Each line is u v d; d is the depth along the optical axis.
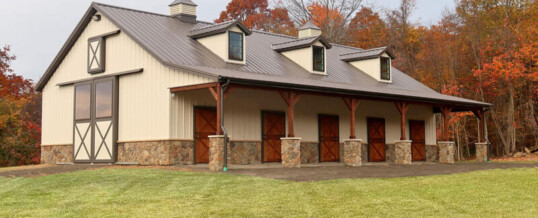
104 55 20.28
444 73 34.16
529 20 32.31
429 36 36.22
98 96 20.30
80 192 12.05
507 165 19.53
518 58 30.08
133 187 12.56
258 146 19.92
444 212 9.72
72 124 21.52
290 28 42.34
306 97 21.67
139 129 18.75
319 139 21.97
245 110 19.62
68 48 21.84
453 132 33.28
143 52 18.80
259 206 10.21
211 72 16.09
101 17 20.50
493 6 34.81
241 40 20.36
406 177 14.54
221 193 11.59
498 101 33.25
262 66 20.89
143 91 18.72
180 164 17.91
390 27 40.78
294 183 12.91
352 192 11.70
